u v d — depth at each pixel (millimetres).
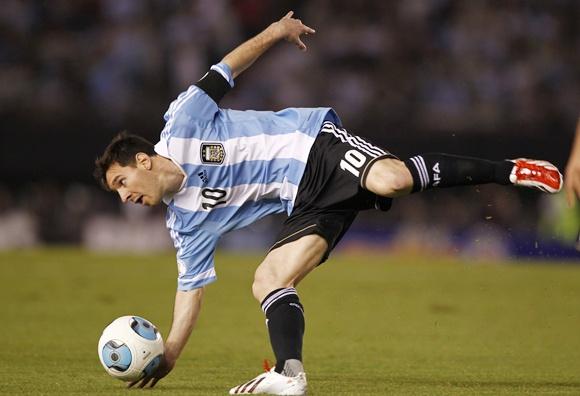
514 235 62375
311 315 36469
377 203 20547
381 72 79000
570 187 16922
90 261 56500
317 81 78562
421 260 61375
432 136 68188
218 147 19766
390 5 81812
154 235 65875
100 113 70562
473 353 27312
